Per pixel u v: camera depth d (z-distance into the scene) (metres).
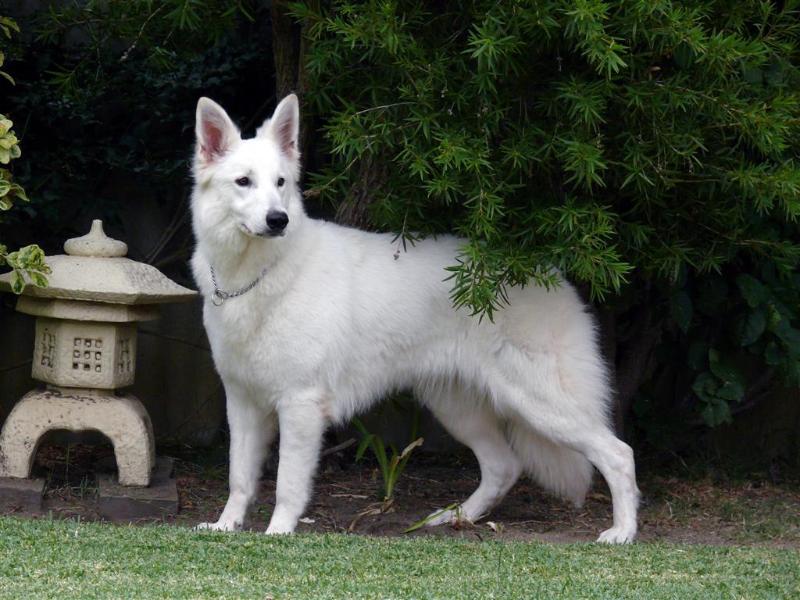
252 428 8.09
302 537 7.32
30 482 8.44
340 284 7.88
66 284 8.35
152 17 9.03
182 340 11.17
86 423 8.55
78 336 8.52
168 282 8.91
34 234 10.84
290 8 8.14
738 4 7.77
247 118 11.23
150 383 11.14
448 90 7.64
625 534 8.11
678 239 8.73
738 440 11.62
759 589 6.35
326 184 8.33
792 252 8.77
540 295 8.23
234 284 7.55
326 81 8.52
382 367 8.27
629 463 8.25
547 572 6.66
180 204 11.20
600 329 10.13
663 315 10.53
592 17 6.70
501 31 7.09
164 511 8.41
